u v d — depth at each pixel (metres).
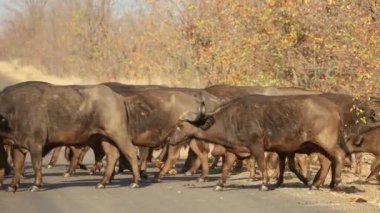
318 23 43.88
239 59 50.16
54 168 46.16
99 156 41.31
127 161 38.53
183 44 65.75
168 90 38.97
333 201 30.45
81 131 34.50
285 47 47.50
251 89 41.84
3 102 33.72
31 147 33.50
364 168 42.84
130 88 42.09
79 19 114.94
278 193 32.78
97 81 104.94
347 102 36.22
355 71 39.75
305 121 32.88
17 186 33.59
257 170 42.28
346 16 41.53
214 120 34.72
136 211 27.91
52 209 28.41
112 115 34.69
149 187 35.19
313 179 37.12
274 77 50.31
